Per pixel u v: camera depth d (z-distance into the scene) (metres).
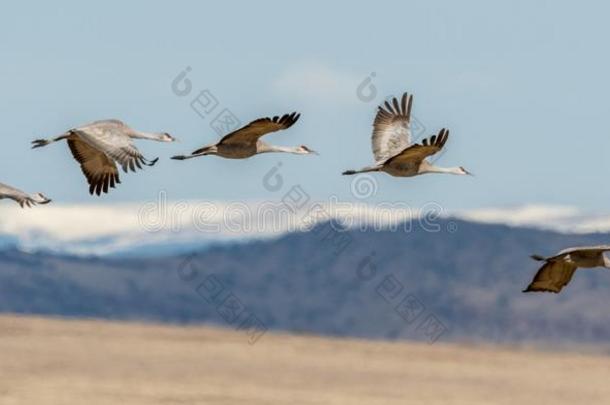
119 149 26.73
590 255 26.25
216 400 51.00
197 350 66.19
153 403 49.47
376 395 55.16
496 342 129.62
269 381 57.38
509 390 58.66
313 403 52.00
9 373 55.25
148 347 66.25
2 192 27.03
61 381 53.78
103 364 59.69
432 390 57.53
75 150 29.77
